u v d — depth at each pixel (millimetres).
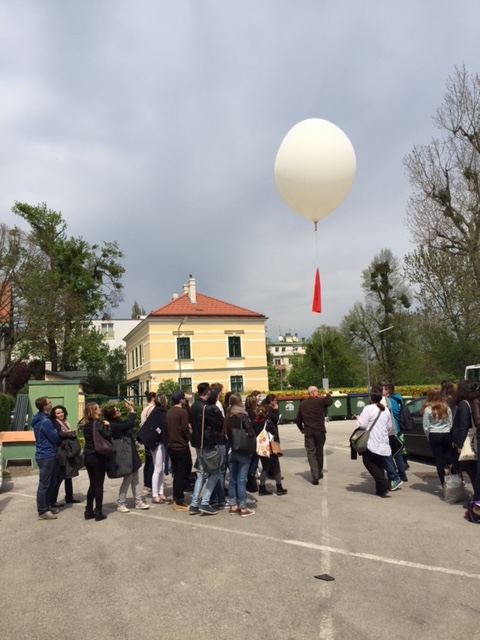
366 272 49094
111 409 7660
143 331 43938
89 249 39188
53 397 14359
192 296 44469
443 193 25422
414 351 45969
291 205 10734
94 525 7105
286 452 15133
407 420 9234
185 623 4016
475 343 34156
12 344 30406
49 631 3977
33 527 7152
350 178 10336
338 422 27109
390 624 3910
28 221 37531
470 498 7527
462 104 24500
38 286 30250
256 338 43500
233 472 7555
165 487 9969
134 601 4477
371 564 5195
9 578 5191
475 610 4125
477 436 6625
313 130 10117
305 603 4309
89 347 38969
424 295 34656
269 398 8930
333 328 55906
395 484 8789
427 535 6090
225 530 6602
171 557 5602
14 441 12305
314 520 6957
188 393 12109
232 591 4598
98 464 7359
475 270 25734
